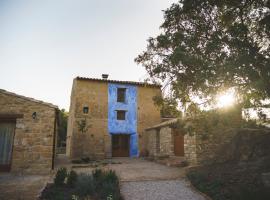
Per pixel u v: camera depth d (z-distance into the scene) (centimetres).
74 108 2144
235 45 736
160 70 877
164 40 858
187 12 877
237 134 1386
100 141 2120
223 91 762
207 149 1372
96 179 1001
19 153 1180
